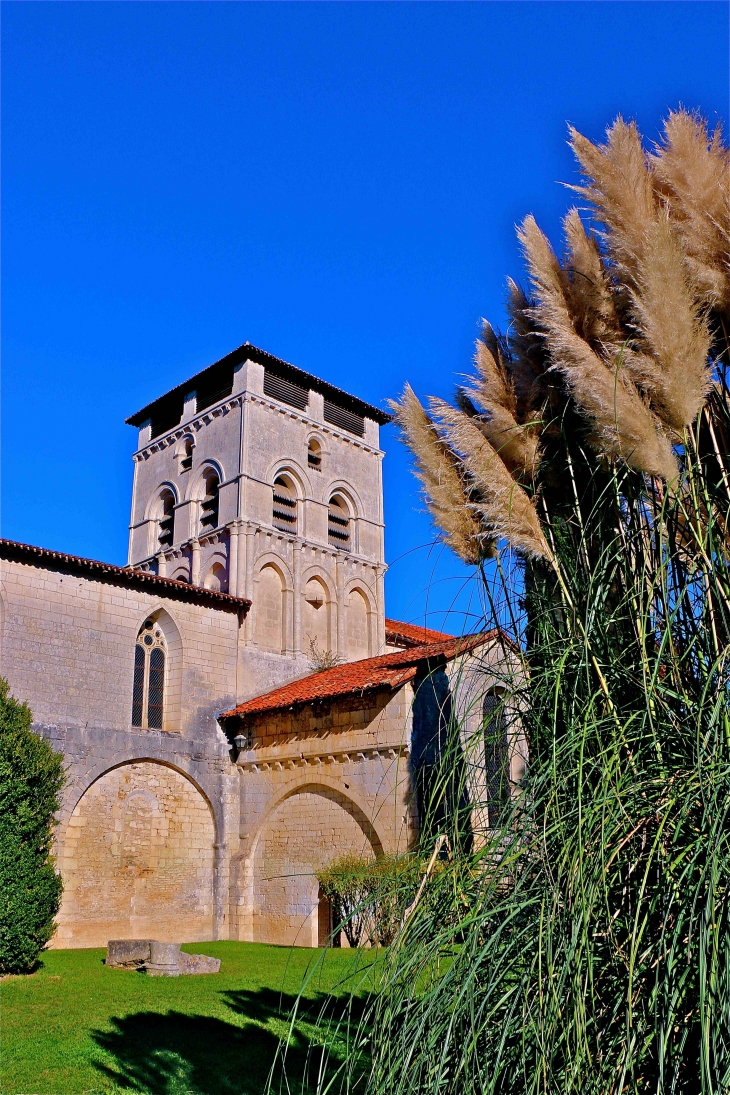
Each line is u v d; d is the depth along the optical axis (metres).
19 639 23.59
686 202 4.75
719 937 3.37
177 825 26.05
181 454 35.84
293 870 24.78
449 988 3.92
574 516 5.42
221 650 28.83
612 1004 3.79
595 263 5.11
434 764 5.29
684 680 4.44
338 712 24.28
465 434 5.30
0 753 18.14
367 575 36.34
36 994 15.12
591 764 4.14
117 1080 9.98
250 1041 11.69
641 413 4.55
